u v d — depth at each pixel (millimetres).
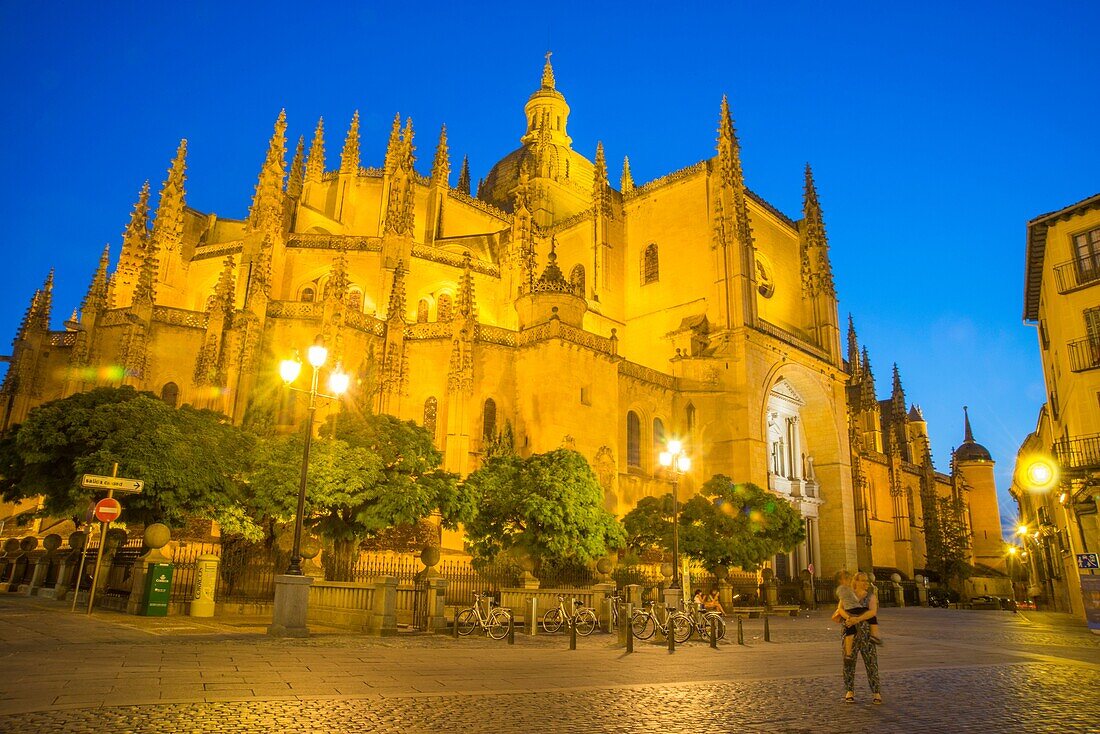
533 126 97875
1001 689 13102
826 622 36062
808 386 64562
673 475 28094
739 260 58219
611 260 65875
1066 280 33531
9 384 42438
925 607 64812
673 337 58906
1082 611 39594
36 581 32000
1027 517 66812
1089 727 9641
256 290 42719
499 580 35375
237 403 40031
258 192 50812
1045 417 44969
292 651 15383
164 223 52750
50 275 45500
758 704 10945
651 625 23266
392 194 55938
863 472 76938
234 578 29172
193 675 11516
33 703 8883
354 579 32125
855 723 9602
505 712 9680
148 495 26297
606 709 10164
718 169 60625
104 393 29047
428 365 45656
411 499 30266
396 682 11891
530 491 33938
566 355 45562
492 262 61219
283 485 29062
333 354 42438
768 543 42531
